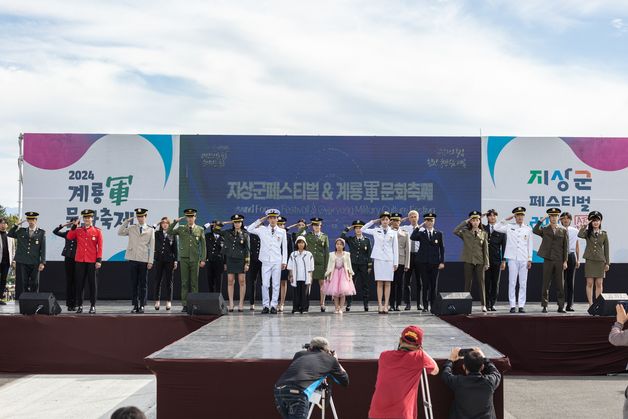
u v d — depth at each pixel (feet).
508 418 33.68
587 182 61.98
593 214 50.49
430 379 27.53
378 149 62.13
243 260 49.11
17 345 44.96
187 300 45.39
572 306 54.03
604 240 50.34
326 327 39.50
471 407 24.25
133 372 44.93
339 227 61.87
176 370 27.81
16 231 50.57
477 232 49.24
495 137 62.08
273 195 61.98
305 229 52.42
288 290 61.11
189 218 50.44
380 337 35.01
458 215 61.93
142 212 48.65
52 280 61.21
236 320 43.47
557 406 36.27
